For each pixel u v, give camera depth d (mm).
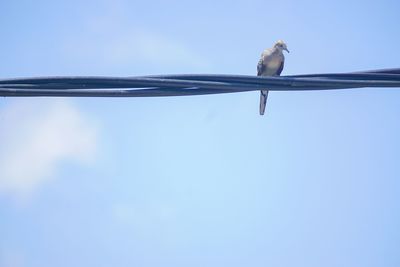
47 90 8625
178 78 8844
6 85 8562
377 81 8852
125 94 8812
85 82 8719
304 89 8961
